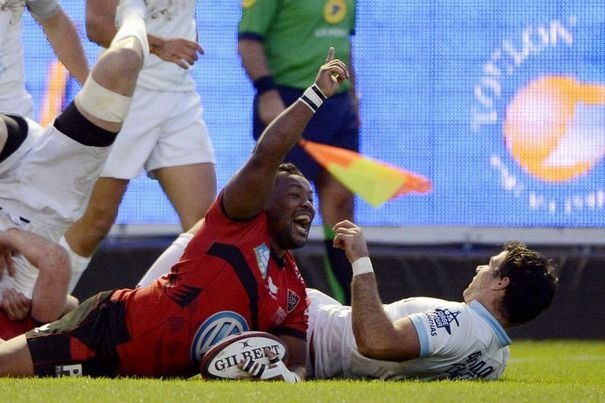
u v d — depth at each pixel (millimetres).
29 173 18328
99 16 22469
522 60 35250
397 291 35281
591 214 35438
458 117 35188
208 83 34594
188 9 23797
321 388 15164
